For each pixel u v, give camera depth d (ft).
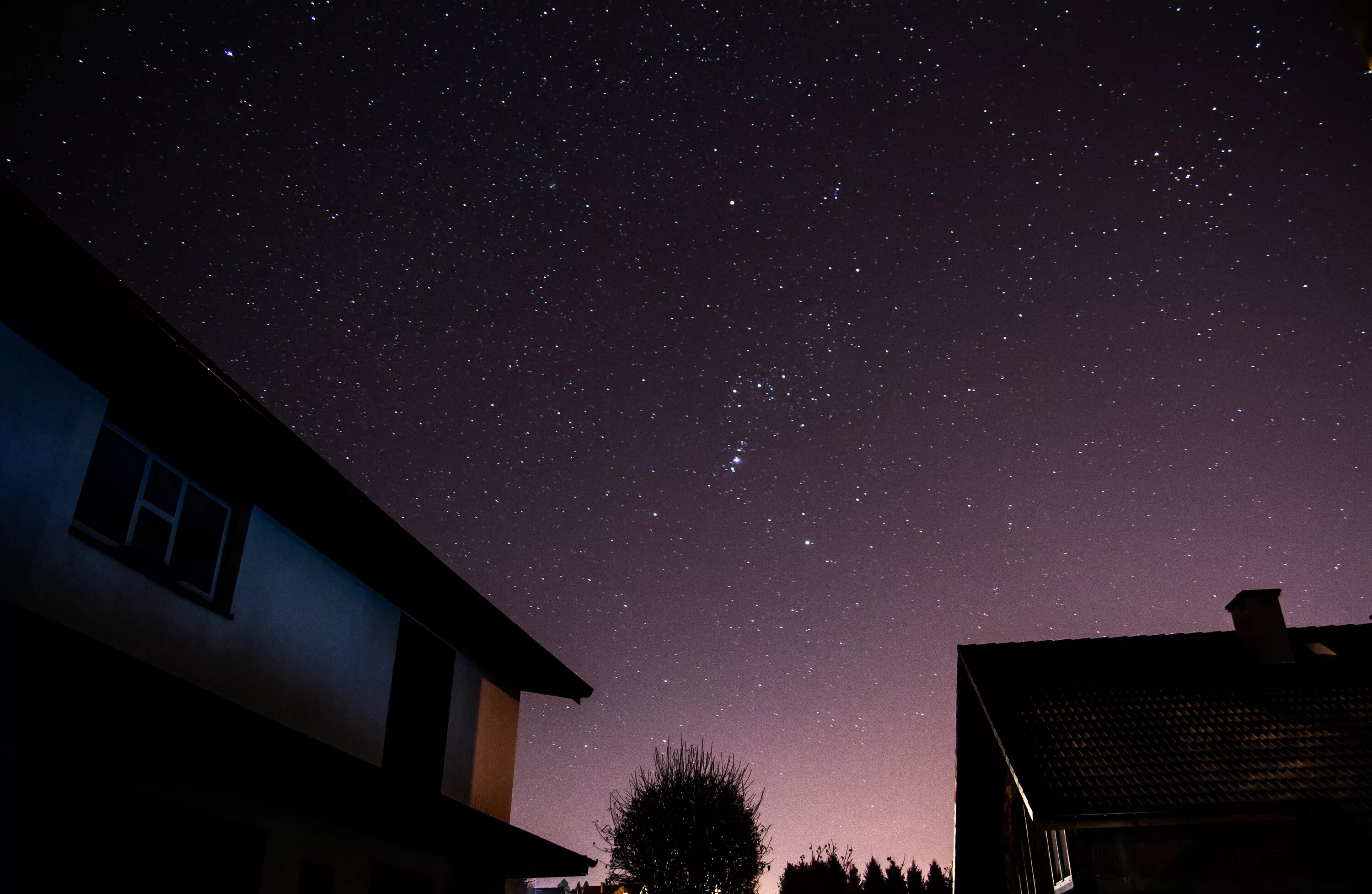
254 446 27.63
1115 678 52.13
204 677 26.21
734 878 64.23
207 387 24.80
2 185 17.95
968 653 56.44
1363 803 39.75
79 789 20.17
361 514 31.45
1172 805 40.32
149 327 22.35
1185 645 54.49
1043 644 56.59
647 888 64.03
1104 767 44.09
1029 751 45.85
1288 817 39.17
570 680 47.75
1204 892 38.24
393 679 37.04
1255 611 52.60
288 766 24.71
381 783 26.71
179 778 23.22
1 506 20.27
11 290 20.68
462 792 40.98
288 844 27.17
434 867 36.52
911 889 103.04
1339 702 47.39
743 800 67.87
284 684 29.96
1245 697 48.83
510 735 46.78
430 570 35.65
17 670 17.07
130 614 23.68
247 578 28.84
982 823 52.80
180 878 22.77
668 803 66.39
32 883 18.80
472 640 42.88
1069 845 42.37
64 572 21.70
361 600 35.53
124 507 24.40
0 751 18.57
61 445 22.12
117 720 20.27
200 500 27.58
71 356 22.70
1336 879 37.65
